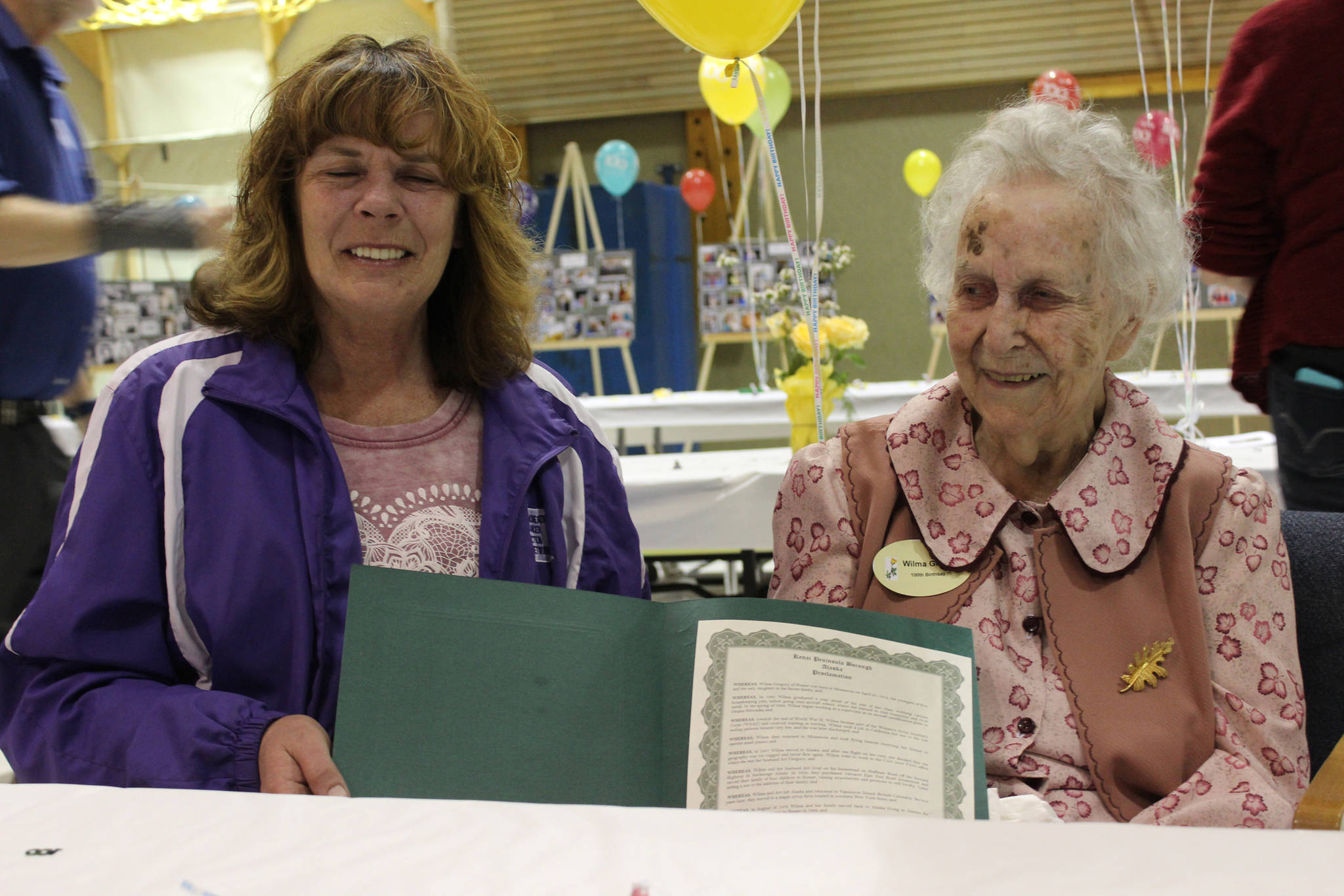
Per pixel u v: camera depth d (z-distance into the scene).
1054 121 1.15
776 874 0.54
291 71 1.19
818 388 1.42
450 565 1.20
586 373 6.70
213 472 1.11
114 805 0.63
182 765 0.96
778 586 1.27
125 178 6.38
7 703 1.10
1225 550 1.14
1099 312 1.12
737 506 2.60
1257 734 1.06
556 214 5.35
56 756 1.03
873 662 0.82
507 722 0.81
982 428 1.25
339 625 1.12
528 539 1.23
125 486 1.09
